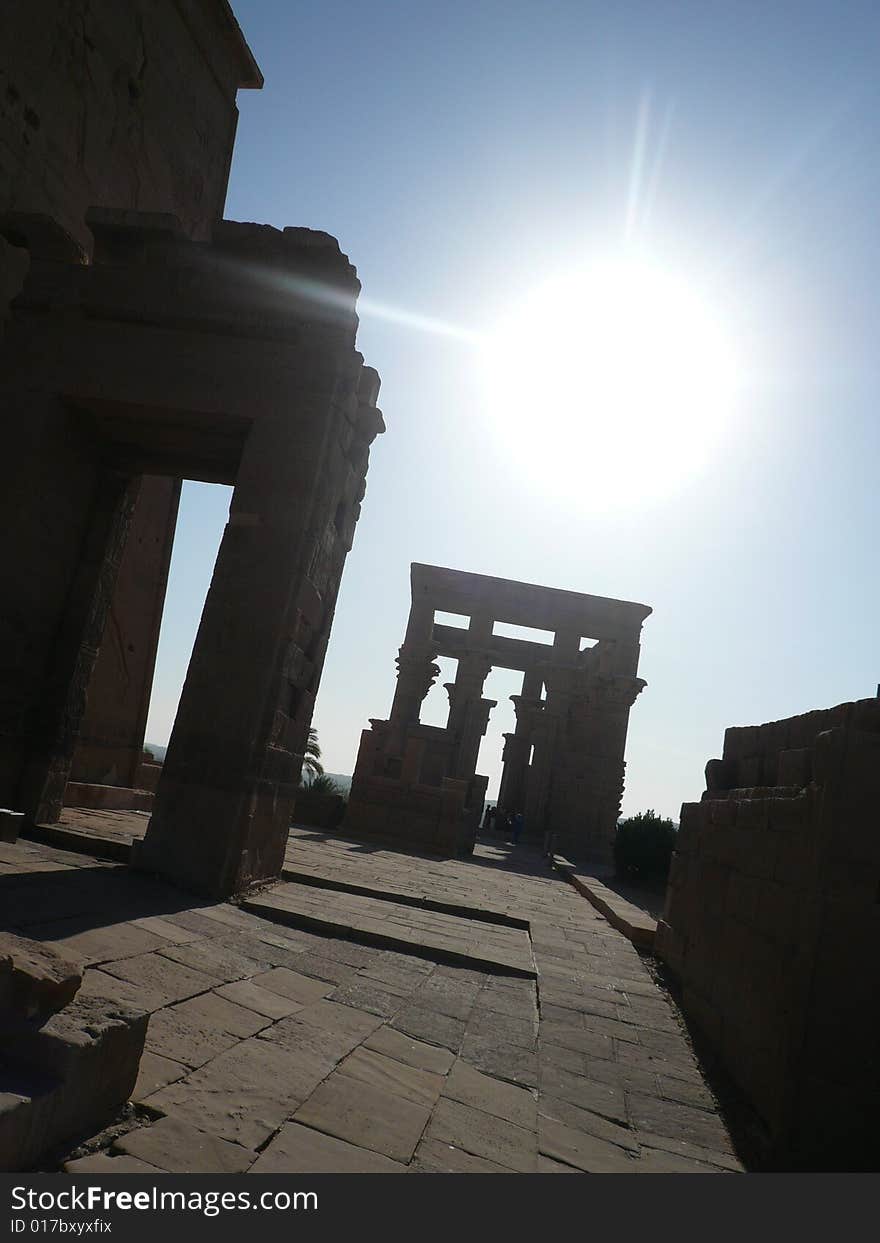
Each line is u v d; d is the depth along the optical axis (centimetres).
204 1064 407
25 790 988
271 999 542
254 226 957
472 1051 535
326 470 940
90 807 1288
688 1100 520
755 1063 506
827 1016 437
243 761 845
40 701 1017
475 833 2619
